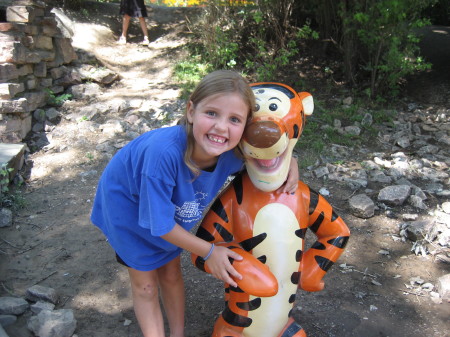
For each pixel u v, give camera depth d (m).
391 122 5.61
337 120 5.59
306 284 2.22
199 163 1.97
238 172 2.24
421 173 4.52
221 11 7.21
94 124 5.41
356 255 3.37
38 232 3.61
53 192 4.18
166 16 9.03
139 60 7.41
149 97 6.11
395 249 3.44
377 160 4.75
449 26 9.23
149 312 2.25
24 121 5.01
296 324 2.28
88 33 7.73
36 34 5.54
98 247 3.45
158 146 1.86
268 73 6.41
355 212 3.82
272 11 7.12
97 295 2.96
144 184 1.88
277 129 1.91
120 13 7.88
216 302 2.90
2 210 3.74
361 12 5.87
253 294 1.98
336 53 7.12
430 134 5.45
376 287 3.04
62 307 2.84
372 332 2.65
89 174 4.46
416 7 5.86
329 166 4.61
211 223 2.14
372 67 6.16
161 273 2.41
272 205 2.11
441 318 2.77
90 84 6.21
